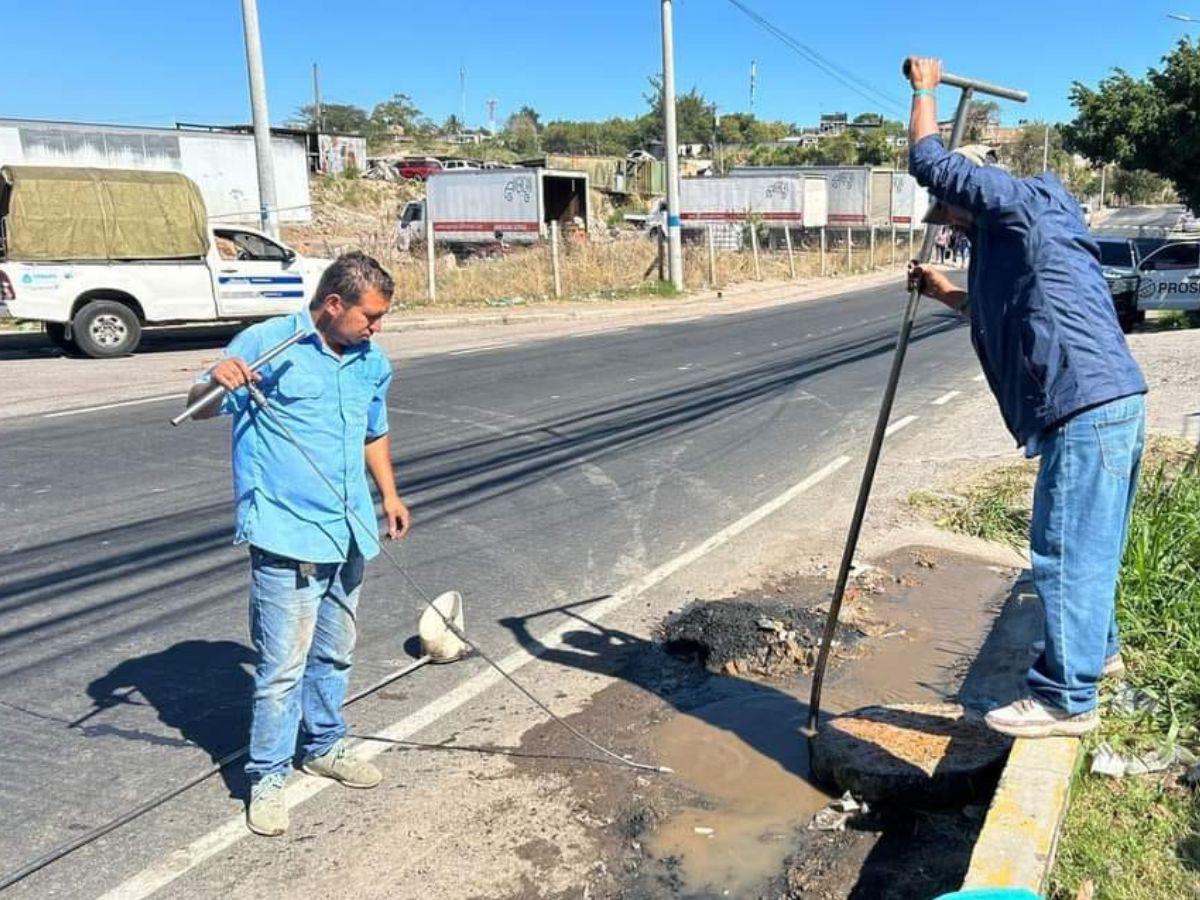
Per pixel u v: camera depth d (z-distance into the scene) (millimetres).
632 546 6191
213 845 3254
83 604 5246
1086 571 3055
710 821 3404
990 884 2592
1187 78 24578
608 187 51719
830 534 6387
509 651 4742
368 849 3242
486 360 14094
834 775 3523
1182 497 5359
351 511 3252
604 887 3062
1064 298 2973
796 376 12727
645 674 4512
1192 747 3434
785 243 42062
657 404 10727
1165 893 2746
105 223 14445
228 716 4102
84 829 3328
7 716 4082
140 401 10914
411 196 53125
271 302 15875
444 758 3803
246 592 5430
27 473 7805
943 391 11602
